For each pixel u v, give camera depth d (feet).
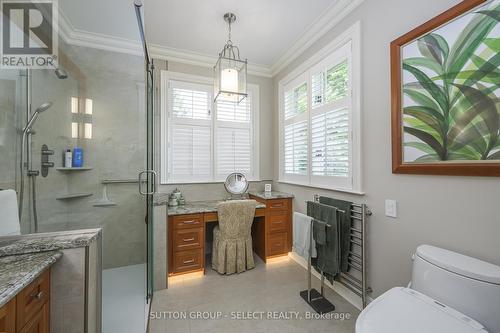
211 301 6.64
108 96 6.97
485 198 3.79
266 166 11.35
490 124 3.67
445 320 3.21
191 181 9.89
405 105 4.99
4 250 2.89
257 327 5.57
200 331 5.43
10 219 3.93
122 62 6.93
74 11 5.65
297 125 9.37
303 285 7.52
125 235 6.49
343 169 6.87
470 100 3.91
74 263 3.10
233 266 8.28
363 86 6.15
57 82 6.08
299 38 8.48
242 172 10.86
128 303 5.31
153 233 7.25
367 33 6.00
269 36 8.35
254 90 11.05
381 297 3.84
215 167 10.32
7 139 4.39
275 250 9.34
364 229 5.85
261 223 9.55
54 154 5.93
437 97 4.39
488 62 3.68
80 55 6.77
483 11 3.72
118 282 5.79
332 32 7.35
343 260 6.41
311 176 8.39
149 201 6.89
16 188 4.59
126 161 6.98
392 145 5.27
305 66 8.70
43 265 2.69
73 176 6.51
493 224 3.70
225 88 6.90
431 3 4.52
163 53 9.33
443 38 4.27
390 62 5.32
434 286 3.76
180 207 8.66
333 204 6.86
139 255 6.40
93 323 3.41
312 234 6.58
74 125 6.66
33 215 5.11
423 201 4.73
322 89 7.78
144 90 6.97
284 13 7.07
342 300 6.66
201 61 9.95
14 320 2.30
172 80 9.64
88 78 6.86
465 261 3.69
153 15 7.15
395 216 5.31
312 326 5.59
